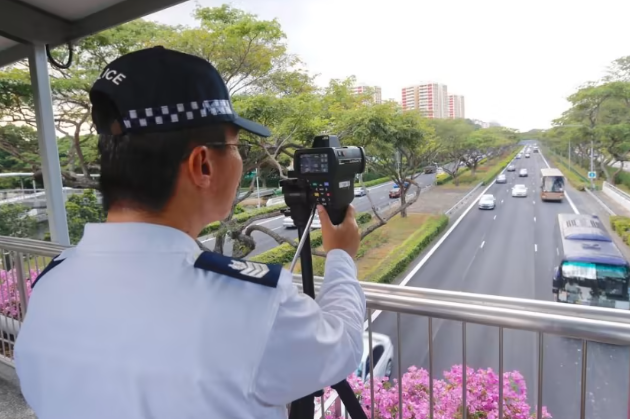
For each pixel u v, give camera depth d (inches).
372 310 60.9
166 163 24.9
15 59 139.9
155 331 22.5
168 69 25.2
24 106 183.5
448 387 75.9
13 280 117.0
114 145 25.1
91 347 23.3
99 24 121.2
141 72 25.1
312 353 24.8
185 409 21.8
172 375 21.9
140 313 23.0
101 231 25.8
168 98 24.8
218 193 27.7
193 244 26.0
